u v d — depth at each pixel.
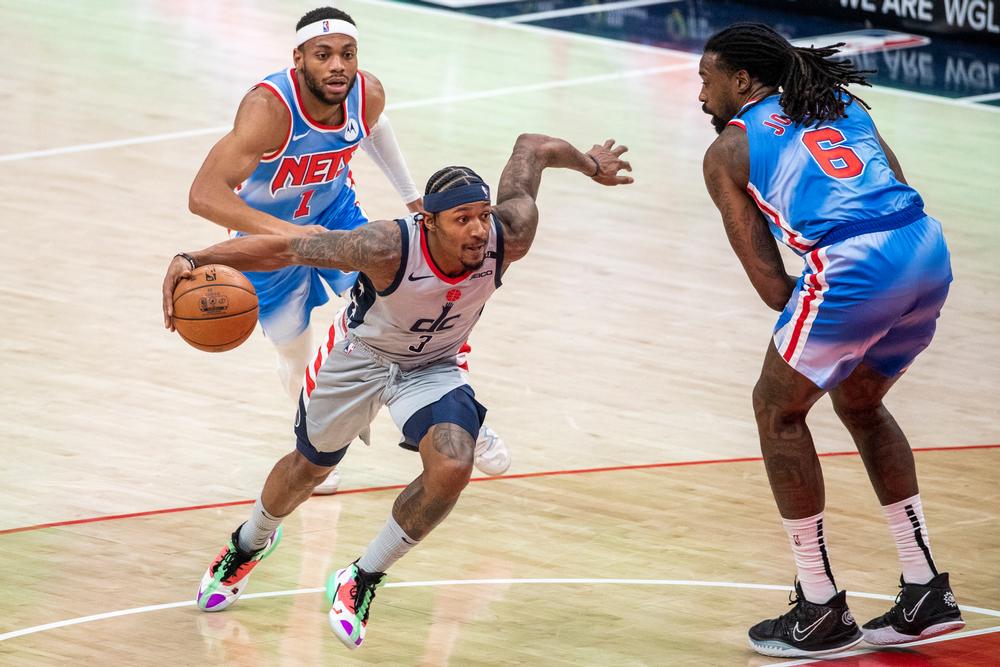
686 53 48.28
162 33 45.69
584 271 27.72
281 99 17.08
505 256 13.82
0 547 16.17
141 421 20.09
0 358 21.83
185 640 14.23
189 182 31.38
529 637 14.60
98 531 16.75
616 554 16.72
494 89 41.75
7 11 46.88
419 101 39.69
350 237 13.45
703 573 16.28
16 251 26.45
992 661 14.25
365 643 14.31
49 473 18.28
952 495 18.73
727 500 18.42
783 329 14.09
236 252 14.04
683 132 38.50
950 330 25.72
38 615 14.61
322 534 17.06
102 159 32.50
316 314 24.44
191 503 17.69
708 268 28.39
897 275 13.72
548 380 22.41
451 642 14.42
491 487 18.53
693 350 24.06
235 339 14.27
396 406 14.17
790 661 14.27
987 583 16.17
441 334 14.06
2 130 34.09
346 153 18.05
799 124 14.16
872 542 17.27
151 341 23.02
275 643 14.27
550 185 33.41
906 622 14.34
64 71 40.00
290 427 20.30
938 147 38.78
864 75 14.70
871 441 14.77
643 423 20.97
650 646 14.49
